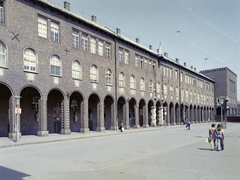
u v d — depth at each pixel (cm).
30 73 2580
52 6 2845
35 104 3106
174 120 5981
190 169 1097
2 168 1160
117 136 2995
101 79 3628
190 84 7175
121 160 1359
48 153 1611
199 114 7831
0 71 2305
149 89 4991
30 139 2400
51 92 3256
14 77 2419
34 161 1332
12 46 2422
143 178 955
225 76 9150
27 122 2998
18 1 2511
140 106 5212
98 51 3631
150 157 1409
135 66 4528
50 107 3294
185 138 2659
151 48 5503
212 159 1339
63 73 2988
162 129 4469
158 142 2258
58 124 3375
